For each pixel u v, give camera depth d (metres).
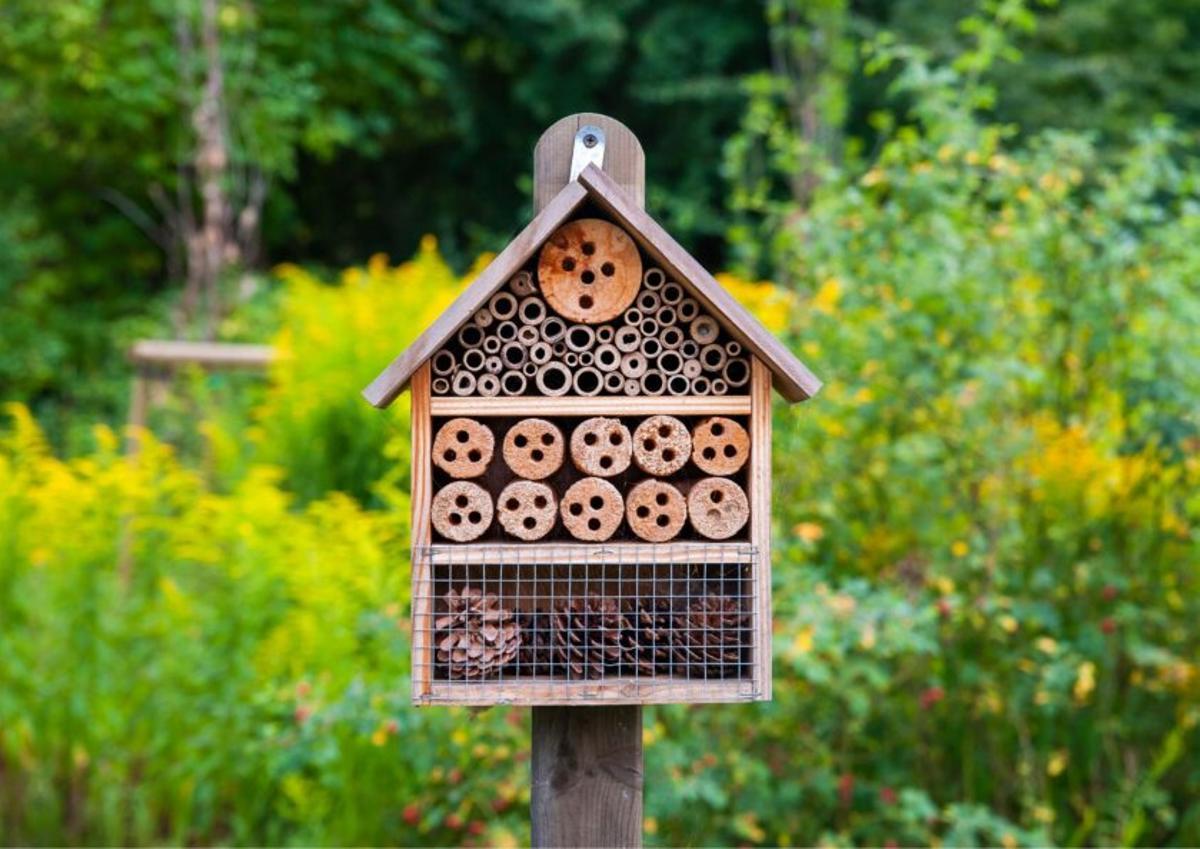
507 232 13.96
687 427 2.45
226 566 4.95
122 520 5.26
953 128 4.84
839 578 4.68
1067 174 4.86
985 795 4.67
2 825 5.05
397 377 2.33
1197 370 4.61
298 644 4.68
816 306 4.75
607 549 2.39
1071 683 4.64
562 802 2.52
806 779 4.30
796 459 4.52
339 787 4.45
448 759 4.12
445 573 2.47
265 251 13.46
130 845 5.02
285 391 6.33
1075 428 4.65
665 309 2.44
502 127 13.99
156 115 11.80
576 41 13.00
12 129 12.00
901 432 4.67
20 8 11.16
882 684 4.09
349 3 12.34
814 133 8.53
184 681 4.91
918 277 4.52
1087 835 4.70
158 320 11.20
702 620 2.47
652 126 13.44
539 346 2.42
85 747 5.07
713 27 12.86
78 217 12.70
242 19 11.24
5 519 5.38
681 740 4.16
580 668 2.44
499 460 2.45
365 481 5.93
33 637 5.25
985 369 4.38
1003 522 4.53
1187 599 4.77
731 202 6.43
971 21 5.09
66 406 11.06
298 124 12.52
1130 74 12.60
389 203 14.41
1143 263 4.70
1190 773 4.74
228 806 5.12
